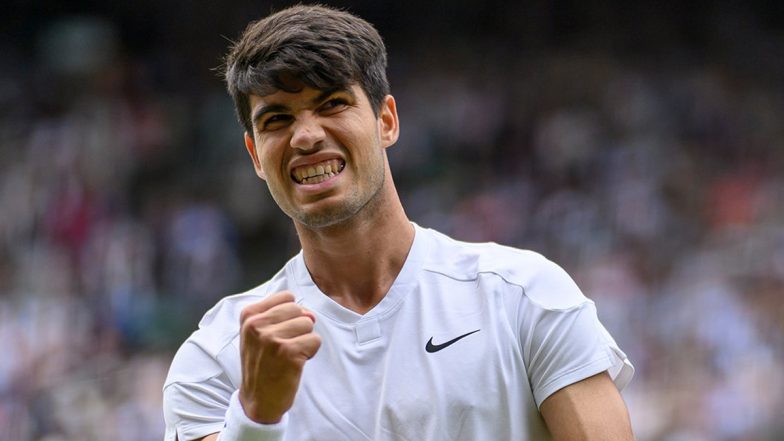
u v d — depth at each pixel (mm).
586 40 87688
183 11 87062
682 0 88562
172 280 60344
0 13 85250
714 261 56531
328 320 10406
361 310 10484
